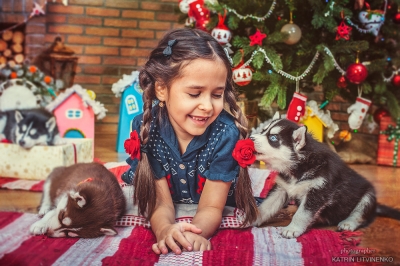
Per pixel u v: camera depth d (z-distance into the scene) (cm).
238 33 259
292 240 131
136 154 134
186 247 118
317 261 114
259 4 246
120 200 144
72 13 370
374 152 275
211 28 241
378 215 157
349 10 239
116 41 373
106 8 371
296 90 242
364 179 159
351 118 261
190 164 140
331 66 231
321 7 235
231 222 142
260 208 150
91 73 372
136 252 120
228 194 152
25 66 330
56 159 202
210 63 117
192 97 119
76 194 130
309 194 141
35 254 117
